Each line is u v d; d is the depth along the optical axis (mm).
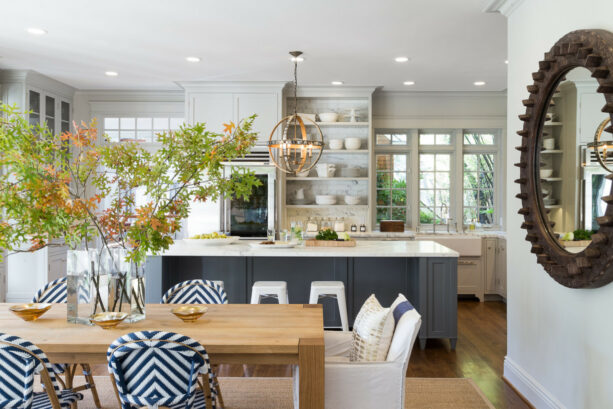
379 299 4621
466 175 6762
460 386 3309
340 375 2160
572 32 2328
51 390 1873
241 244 4750
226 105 5875
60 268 5758
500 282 6094
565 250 2486
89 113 6359
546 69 2600
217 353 2121
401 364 2164
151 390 1881
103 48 4480
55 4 3438
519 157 3227
